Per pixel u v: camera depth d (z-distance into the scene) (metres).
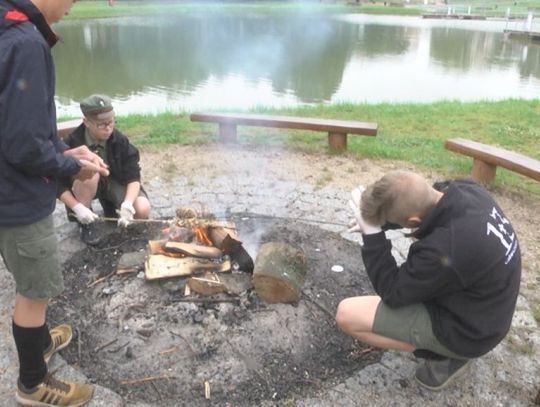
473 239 1.88
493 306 2.00
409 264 2.03
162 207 4.14
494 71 16.09
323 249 3.47
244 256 3.02
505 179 5.01
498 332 2.03
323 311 2.81
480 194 2.04
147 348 2.53
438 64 17.23
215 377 2.37
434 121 7.49
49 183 1.94
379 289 2.18
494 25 32.19
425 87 13.32
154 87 12.80
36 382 2.13
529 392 2.36
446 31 28.23
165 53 18.45
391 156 5.54
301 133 6.55
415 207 1.99
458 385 2.38
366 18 36.06
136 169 3.59
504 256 1.94
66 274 3.11
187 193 4.43
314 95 12.18
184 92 12.28
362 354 2.54
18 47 1.62
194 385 2.33
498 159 4.50
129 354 2.47
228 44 21.47
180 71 15.11
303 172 5.04
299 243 3.54
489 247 1.90
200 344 2.55
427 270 1.94
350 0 50.25
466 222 1.91
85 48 18.77
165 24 27.64
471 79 14.58
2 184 1.80
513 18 37.53
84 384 2.25
